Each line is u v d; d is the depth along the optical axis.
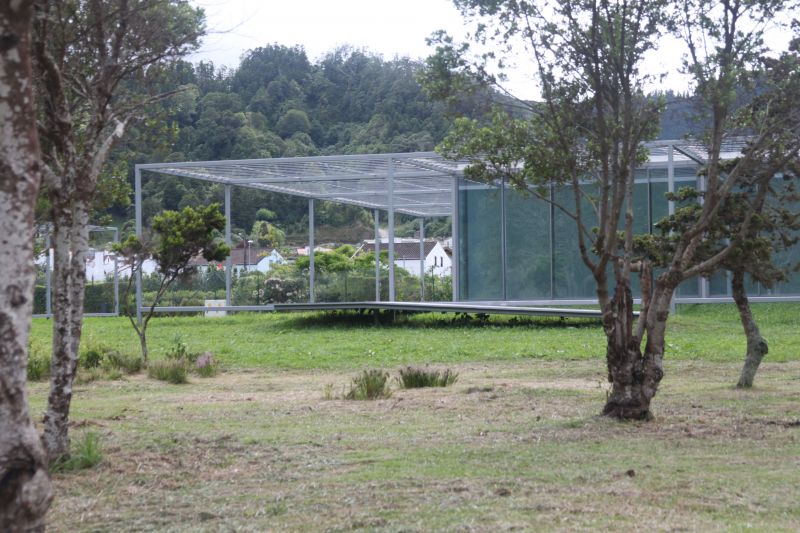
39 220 14.03
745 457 7.96
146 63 8.59
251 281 34.94
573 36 9.84
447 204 36.97
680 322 23.95
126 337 24.53
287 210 65.31
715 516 5.84
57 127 7.92
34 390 14.72
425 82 10.18
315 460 8.03
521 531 5.44
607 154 9.99
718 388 13.38
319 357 19.30
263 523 5.87
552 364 17.44
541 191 10.91
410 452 8.34
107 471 7.75
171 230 19.28
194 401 13.02
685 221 12.91
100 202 11.58
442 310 24.72
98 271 43.31
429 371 15.09
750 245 12.59
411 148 58.25
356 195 33.81
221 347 21.42
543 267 27.61
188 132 57.78
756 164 11.39
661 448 8.46
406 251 61.28
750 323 13.42
